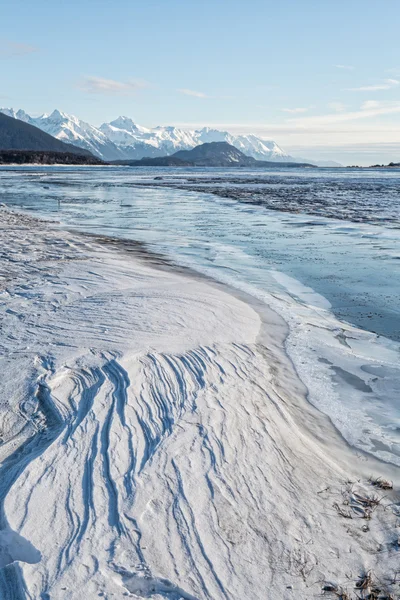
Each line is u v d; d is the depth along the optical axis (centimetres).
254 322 988
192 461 501
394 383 760
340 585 380
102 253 1650
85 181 7106
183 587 363
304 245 1981
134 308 969
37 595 345
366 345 916
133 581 363
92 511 426
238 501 454
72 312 945
